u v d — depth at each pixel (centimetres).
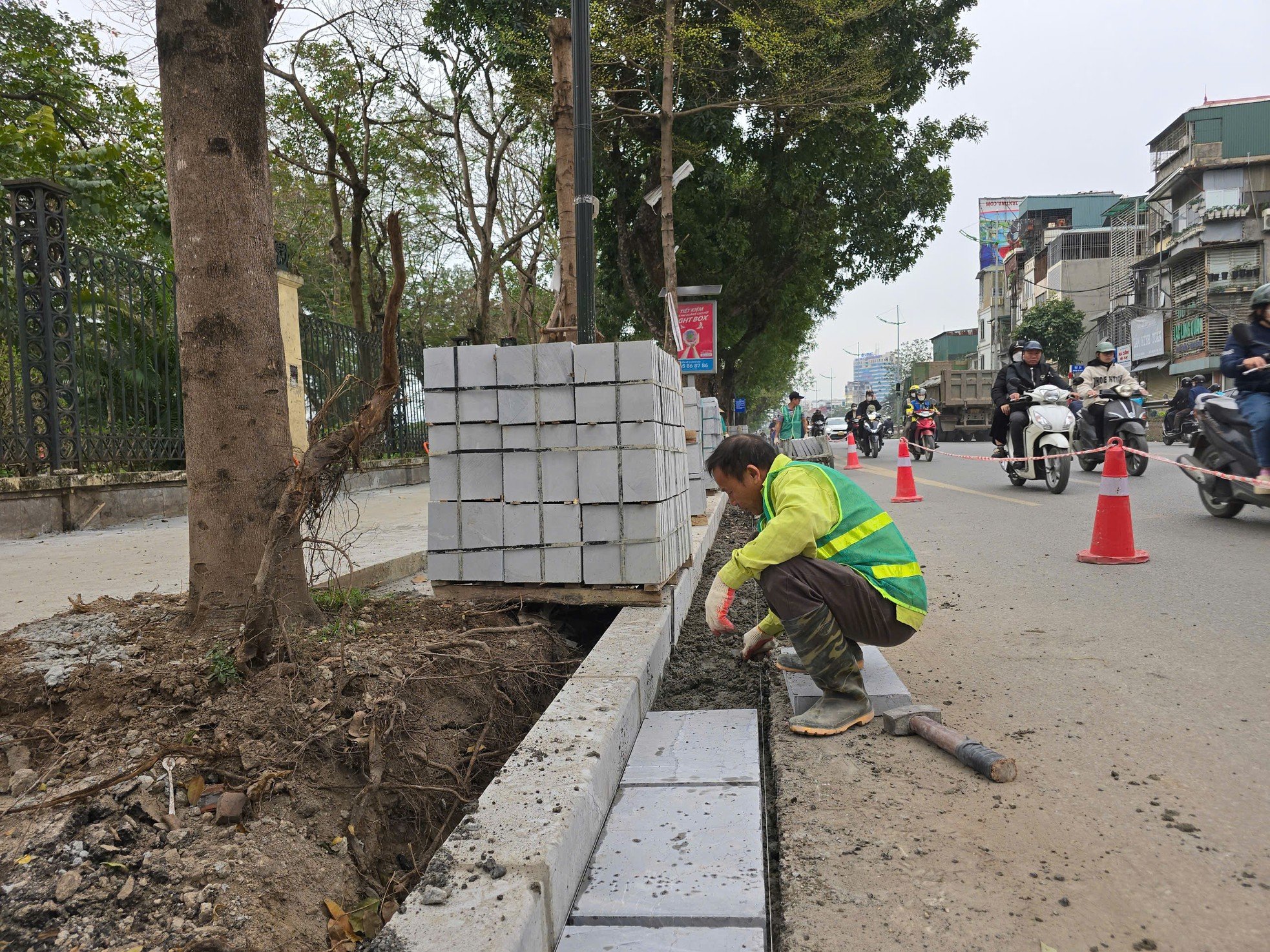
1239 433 681
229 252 309
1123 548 581
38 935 167
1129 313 4153
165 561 564
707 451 1007
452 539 403
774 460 299
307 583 343
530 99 1622
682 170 1474
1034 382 1098
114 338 863
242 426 311
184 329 311
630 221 2070
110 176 1160
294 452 329
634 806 238
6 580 491
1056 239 5141
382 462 1302
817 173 2056
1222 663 351
